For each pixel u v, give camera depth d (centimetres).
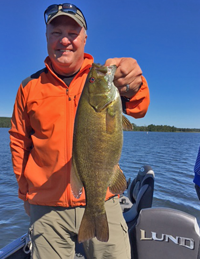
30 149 105
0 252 106
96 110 68
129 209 147
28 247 112
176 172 500
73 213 91
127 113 82
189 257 94
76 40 90
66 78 97
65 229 93
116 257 92
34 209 96
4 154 804
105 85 67
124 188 73
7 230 221
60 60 90
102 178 70
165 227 97
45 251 93
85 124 69
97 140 68
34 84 97
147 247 100
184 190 351
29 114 96
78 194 73
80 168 71
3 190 352
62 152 89
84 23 94
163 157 759
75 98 92
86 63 97
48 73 97
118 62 68
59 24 88
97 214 71
